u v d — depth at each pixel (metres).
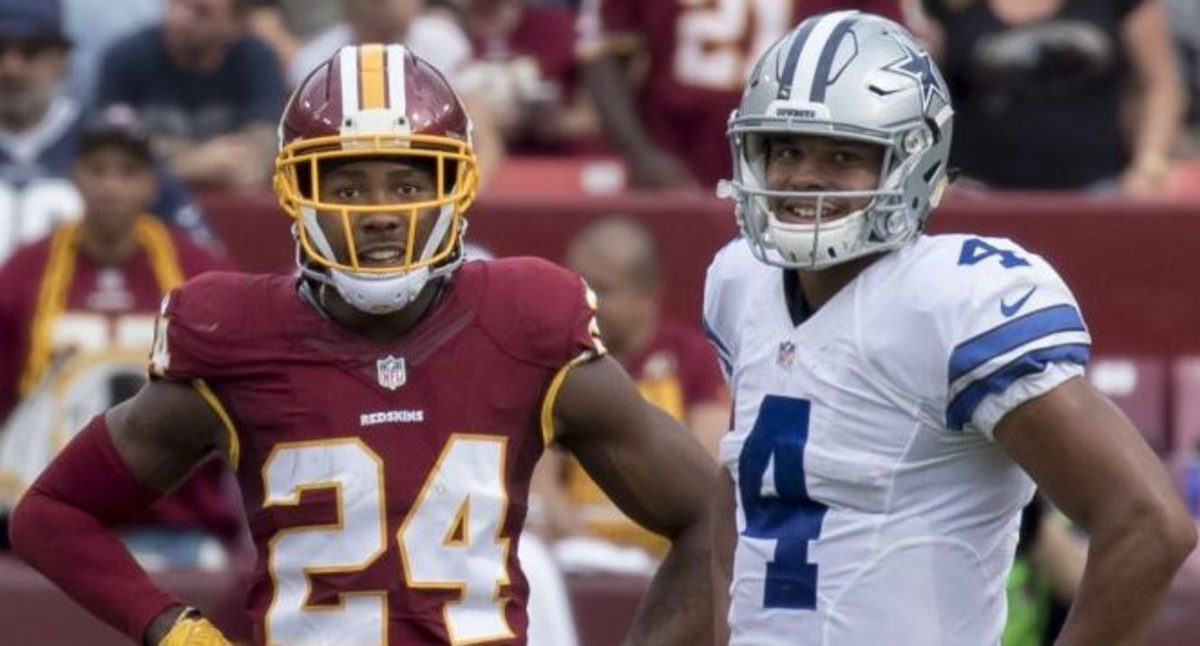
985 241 14.20
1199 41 36.53
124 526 25.97
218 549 26.23
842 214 14.12
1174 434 30.36
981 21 31.58
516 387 14.55
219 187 30.41
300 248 14.40
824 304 14.42
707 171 30.83
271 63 31.55
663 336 26.52
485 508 14.43
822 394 14.33
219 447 14.80
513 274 14.75
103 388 26.67
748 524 14.73
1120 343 30.42
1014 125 31.52
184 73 31.12
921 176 14.26
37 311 26.67
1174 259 30.31
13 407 26.77
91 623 24.31
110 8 33.00
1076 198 30.42
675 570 15.42
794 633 14.45
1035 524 24.53
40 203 29.25
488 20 33.62
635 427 14.98
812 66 14.14
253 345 14.50
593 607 24.53
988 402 13.80
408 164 14.27
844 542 14.33
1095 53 31.48
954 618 14.31
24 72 29.23
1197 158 35.53
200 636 14.89
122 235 26.84
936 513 14.24
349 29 32.12
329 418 14.38
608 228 26.38
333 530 14.34
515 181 31.77
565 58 33.56
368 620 14.29
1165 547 13.48
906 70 14.20
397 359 14.42
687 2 30.58
